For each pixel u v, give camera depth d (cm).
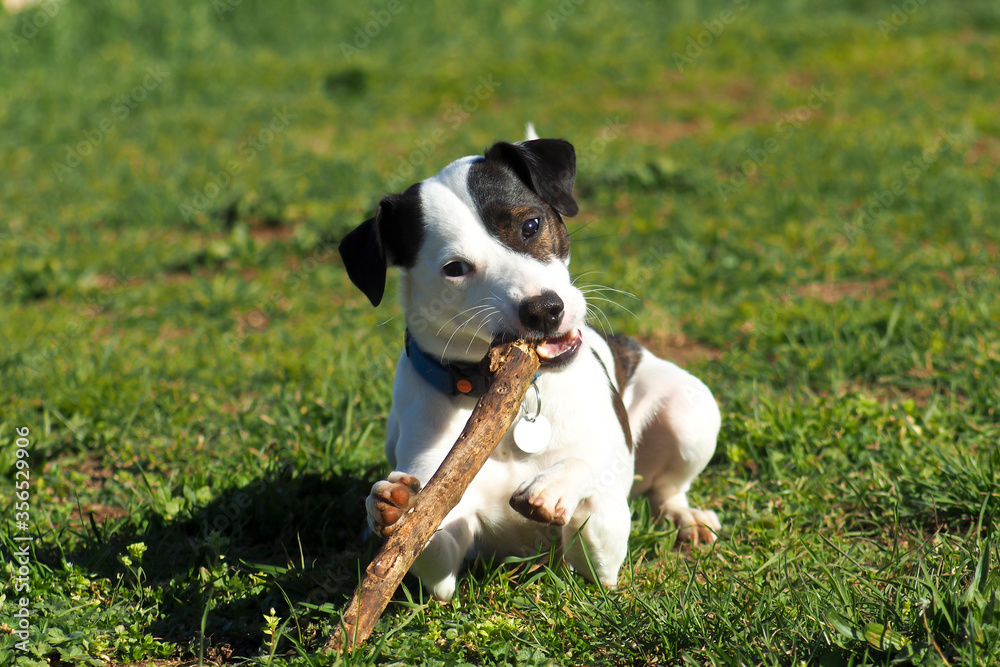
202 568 439
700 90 1830
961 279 839
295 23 2488
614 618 389
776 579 421
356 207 1212
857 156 1274
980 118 1405
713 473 573
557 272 419
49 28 2270
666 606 393
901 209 1058
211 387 743
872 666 334
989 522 463
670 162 1281
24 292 1038
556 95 1872
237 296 981
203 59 2281
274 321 920
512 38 2359
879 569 421
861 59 1911
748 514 508
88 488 588
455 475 369
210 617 418
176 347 852
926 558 429
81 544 486
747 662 343
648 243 1055
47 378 747
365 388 691
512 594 420
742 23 2300
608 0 2622
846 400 615
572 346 409
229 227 1259
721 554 465
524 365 389
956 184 1105
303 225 1199
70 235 1251
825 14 2403
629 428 482
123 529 509
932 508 487
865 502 500
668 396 518
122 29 2370
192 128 1798
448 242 412
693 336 807
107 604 430
